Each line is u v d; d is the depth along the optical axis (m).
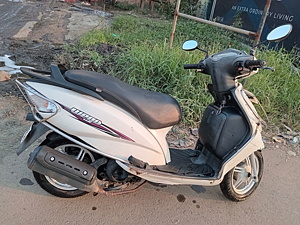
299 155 3.32
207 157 2.43
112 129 1.96
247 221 2.32
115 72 4.46
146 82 4.01
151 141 2.08
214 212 2.37
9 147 2.78
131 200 2.37
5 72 4.32
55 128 1.94
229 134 2.25
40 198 2.27
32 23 7.70
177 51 4.54
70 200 2.29
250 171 2.47
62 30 7.35
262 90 4.14
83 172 1.97
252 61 2.01
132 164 2.03
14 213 2.11
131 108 1.99
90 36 6.16
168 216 2.27
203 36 6.66
